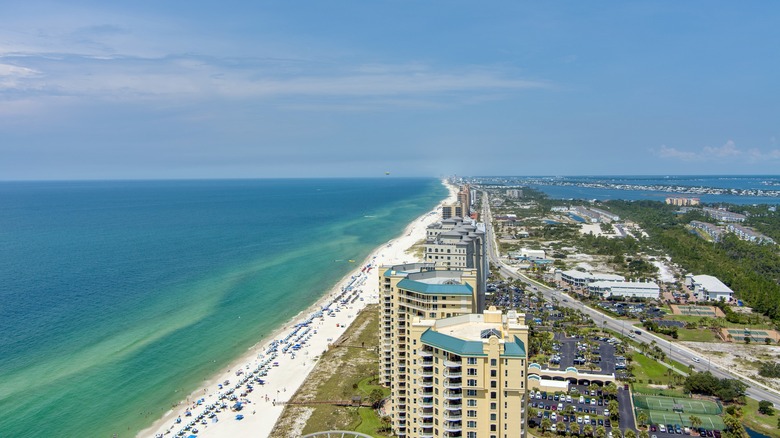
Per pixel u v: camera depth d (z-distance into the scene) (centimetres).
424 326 17100
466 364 15300
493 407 15350
